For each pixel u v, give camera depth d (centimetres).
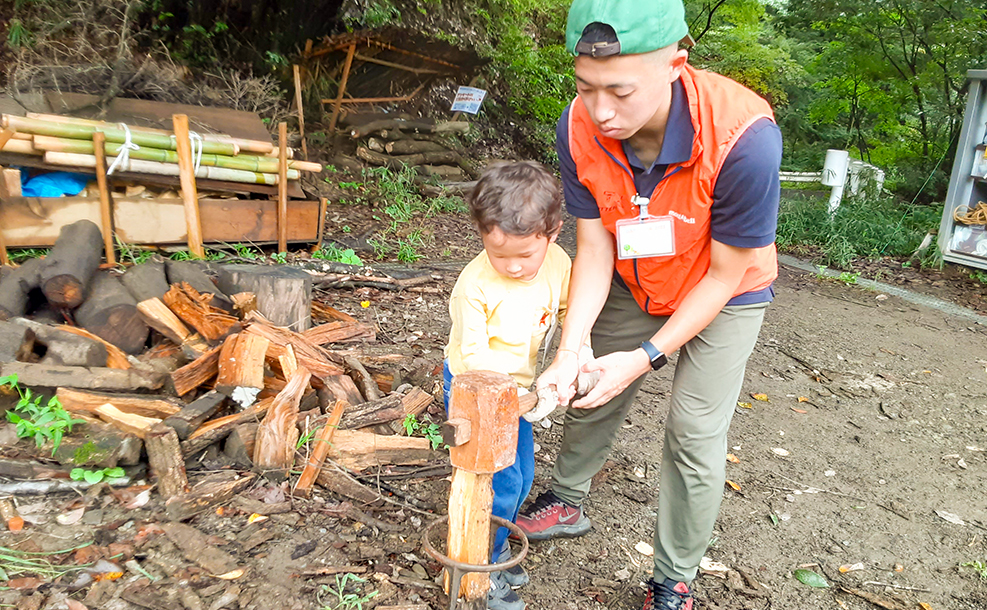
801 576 263
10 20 727
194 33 866
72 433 255
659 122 176
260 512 246
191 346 313
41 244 435
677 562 219
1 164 432
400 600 218
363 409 300
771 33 1478
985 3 998
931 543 291
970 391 457
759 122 173
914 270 780
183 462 250
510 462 180
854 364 494
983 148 746
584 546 269
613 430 251
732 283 191
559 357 204
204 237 504
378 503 262
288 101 933
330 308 419
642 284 214
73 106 496
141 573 212
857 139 1423
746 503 311
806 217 890
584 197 210
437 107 1152
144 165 459
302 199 548
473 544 184
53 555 213
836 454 364
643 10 151
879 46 1138
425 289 525
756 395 429
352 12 1064
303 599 213
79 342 291
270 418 265
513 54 1275
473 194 188
